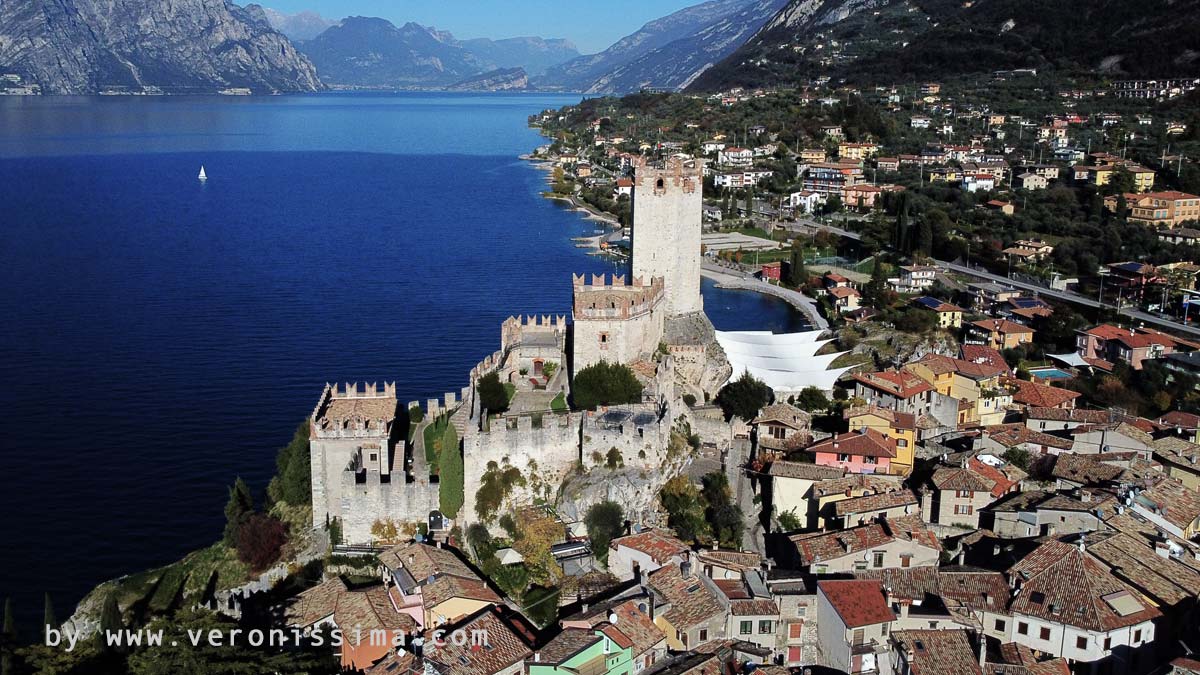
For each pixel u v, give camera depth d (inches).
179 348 7431.1
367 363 7121.1
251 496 4845.0
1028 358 7234.3
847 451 4372.5
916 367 5718.5
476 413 4498.0
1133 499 4005.9
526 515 4084.6
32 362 7052.2
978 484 4023.1
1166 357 6786.4
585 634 3110.2
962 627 3277.6
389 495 4092.0
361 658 3211.1
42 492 5009.8
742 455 4571.9
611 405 4581.7
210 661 2979.8
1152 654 3255.4
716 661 3125.0
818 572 3607.3
